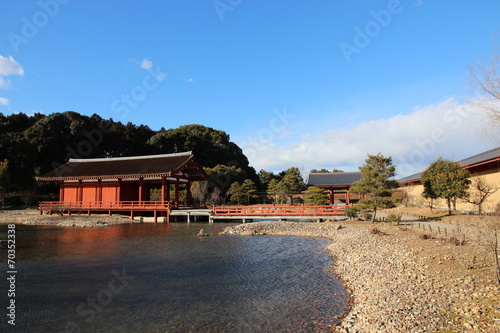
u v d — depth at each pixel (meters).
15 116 52.91
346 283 10.46
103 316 8.02
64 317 7.98
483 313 6.39
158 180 34.56
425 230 17.45
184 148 61.59
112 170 34.75
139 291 9.91
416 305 7.35
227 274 11.85
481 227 15.91
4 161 42.50
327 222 25.89
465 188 20.72
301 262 13.72
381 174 21.47
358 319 7.30
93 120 60.25
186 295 9.52
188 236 21.84
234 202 46.38
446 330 5.96
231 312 8.18
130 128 61.16
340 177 36.19
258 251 16.30
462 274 9.08
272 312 8.14
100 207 33.06
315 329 7.09
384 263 11.69
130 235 22.36
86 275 11.78
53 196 45.62
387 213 29.16
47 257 14.95
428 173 24.23
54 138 49.09
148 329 7.27
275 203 45.12
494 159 19.52
